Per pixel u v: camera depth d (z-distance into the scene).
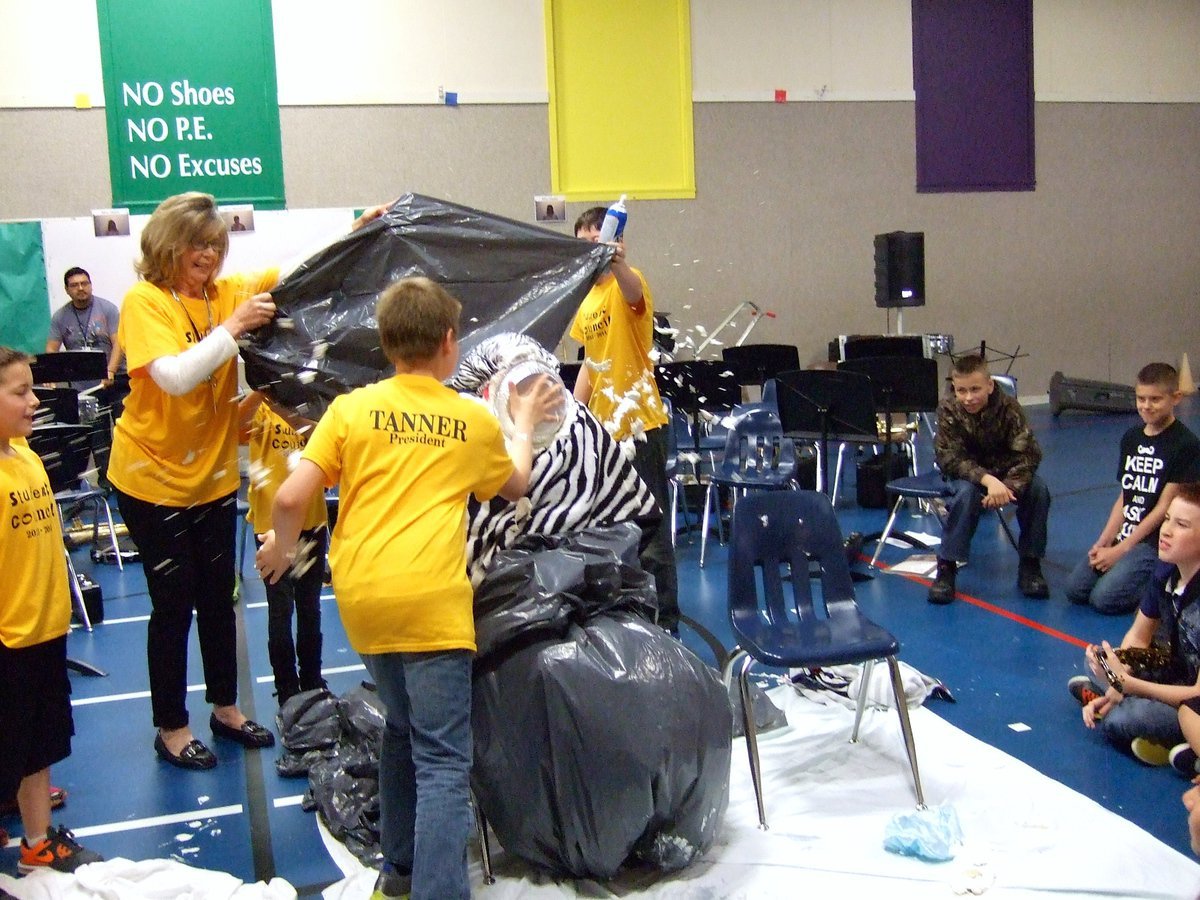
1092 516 6.07
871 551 5.48
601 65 9.02
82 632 4.63
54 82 7.94
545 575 2.43
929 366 5.55
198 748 3.24
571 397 2.72
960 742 3.13
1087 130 10.53
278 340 2.76
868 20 9.66
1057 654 3.92
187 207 2.87
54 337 7.69
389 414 2.19
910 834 2.56
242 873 2.62
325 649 4.30
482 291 2.80
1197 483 2.92
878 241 9.00
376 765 2.83
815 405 5.19
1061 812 2.71
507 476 2.29
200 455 3.03
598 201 9.13
